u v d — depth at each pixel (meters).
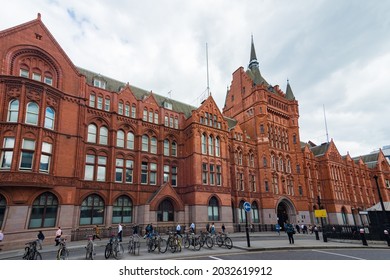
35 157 22.05
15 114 22.06
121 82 37.38
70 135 25.98
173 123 37.59
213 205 34.84
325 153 58.97
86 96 29.33
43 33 25.95
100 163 28.97
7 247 19.38
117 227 27.59
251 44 58.97
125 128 32.06
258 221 41.75
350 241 24.48
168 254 15.72
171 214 31.95
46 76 25.61
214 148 37.41
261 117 46.50
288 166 48.97
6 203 20.48
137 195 30.48
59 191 23.86
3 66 22.55
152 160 33.66
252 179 43.50
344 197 58.50
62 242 14.46
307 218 46.47
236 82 54.50
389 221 29.80
